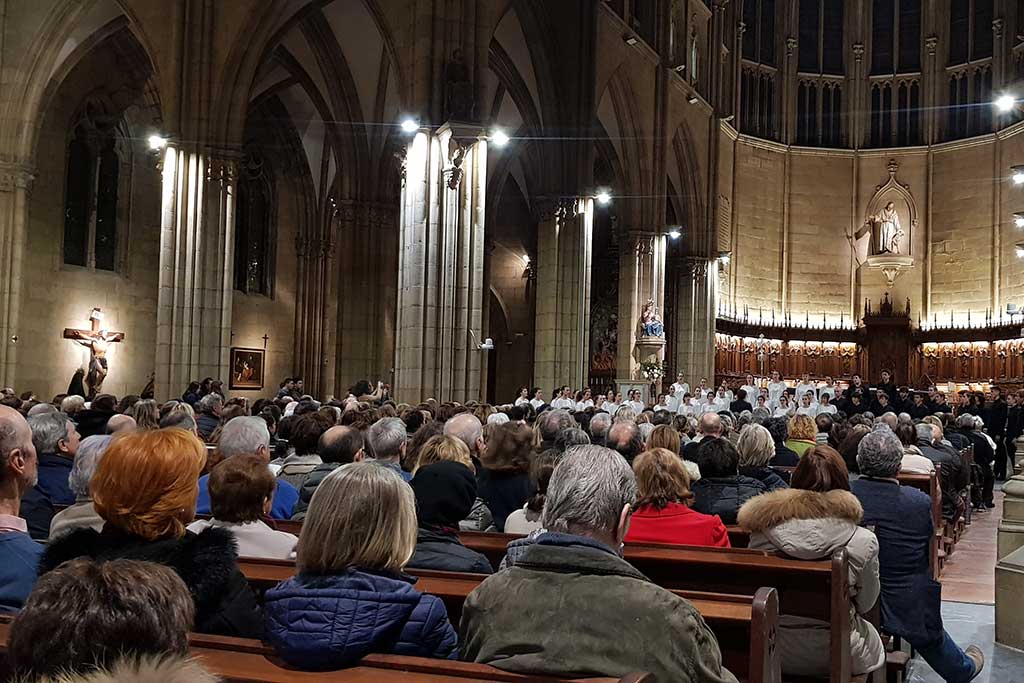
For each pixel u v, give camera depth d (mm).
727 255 47844
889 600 7297
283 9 26609
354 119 34875
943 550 12820
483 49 25625
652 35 40656
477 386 24828
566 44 33875
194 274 25391
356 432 7883
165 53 25672
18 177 28469
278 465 10422
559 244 33906
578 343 33531
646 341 36969
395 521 3799
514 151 42625
